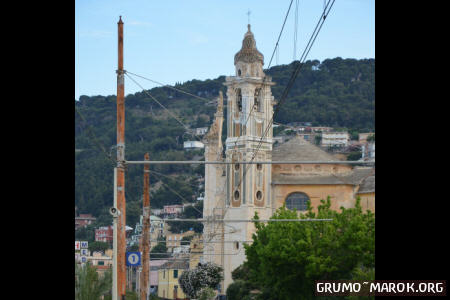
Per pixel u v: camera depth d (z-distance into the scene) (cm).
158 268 18312
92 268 7350
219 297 13375
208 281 13275
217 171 14425
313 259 7931
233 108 13425
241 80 13225
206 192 14400
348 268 8025
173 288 17588
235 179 13262
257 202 13150
